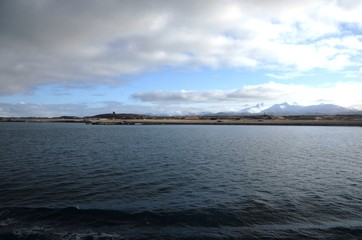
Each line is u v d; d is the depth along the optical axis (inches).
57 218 884.0
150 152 2541.8
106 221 868.0
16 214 907.4
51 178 1444.4
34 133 5585.6
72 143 3410.4
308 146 3100.4
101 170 1672.0
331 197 1149.7
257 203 1058.7
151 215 918.4
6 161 1979.6
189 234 786.2
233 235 783.7
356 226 850.8
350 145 3211.1
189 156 2292.1
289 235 787.4
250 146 3088.1
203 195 1166.3
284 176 1550.2
